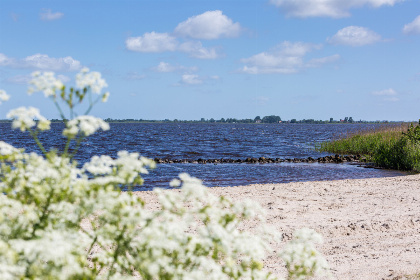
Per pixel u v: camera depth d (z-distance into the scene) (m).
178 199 3.10
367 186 14.34
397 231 8.30
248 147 42.53
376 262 6.37
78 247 2.95
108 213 2.89
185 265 3.02
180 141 54.91
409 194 12.50
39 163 3.14
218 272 2.88
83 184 3.05
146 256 2.72
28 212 2.88
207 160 27.36
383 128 34.81
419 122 23.77
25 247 2.43
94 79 3.14
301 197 11.95
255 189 13.42
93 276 2.86
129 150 37.25
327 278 5.65
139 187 16.05
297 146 43.31
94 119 3.11
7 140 50.88
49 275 2.43
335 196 12.23
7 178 3.12
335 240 7.65
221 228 2.96
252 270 3.13
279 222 8.83
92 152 33.97
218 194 12.23
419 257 6.60
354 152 32.06
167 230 2.86
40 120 3.05
